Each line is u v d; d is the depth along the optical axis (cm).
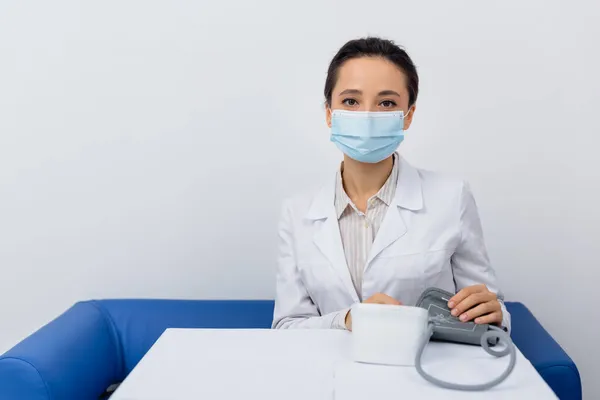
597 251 185
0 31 188
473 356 88
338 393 76
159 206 192
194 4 185
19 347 138
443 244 135
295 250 144
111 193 192
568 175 184
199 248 194
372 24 183
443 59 183
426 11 182
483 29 181
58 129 190
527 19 180
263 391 77
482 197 187
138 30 186
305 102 186
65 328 155
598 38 179
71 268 195
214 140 189
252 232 192
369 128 126
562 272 187
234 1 184
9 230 194
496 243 188
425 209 137
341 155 187
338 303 135
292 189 190
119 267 195
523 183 185
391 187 138
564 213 185
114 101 189
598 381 189
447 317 96
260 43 185
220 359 87
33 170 192
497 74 182
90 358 153
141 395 76
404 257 133
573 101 181
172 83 188
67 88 189
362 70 125
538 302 189
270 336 96
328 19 183
